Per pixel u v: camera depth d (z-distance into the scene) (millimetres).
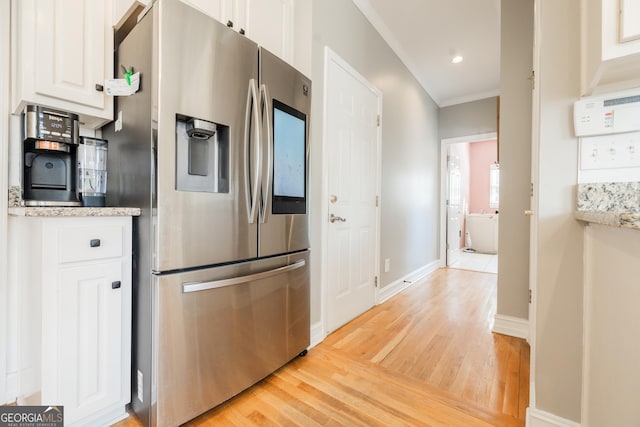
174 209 1104
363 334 2125
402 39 3068
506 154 2186
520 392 1429
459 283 3639
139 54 1164
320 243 2043
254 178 1373
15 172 1273
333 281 2182
